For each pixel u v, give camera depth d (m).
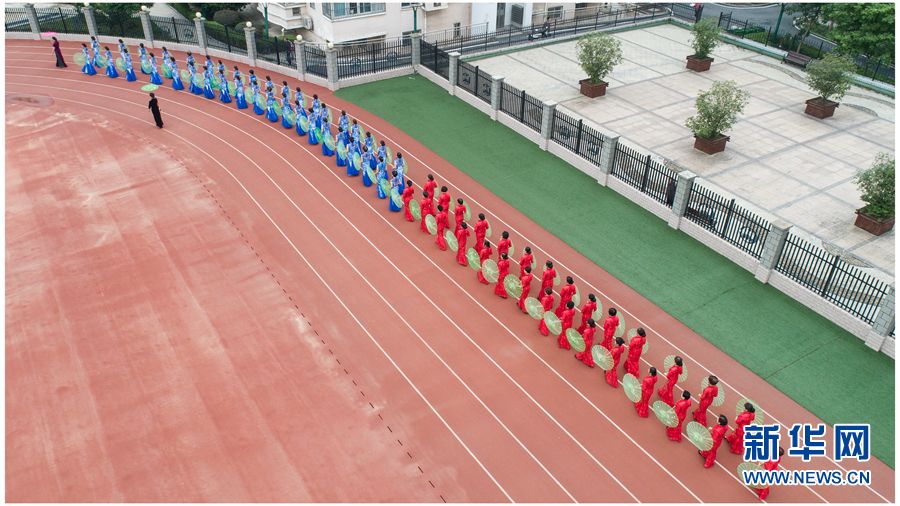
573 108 33.25
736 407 14.95
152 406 16.11
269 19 45.53
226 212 24.22
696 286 20.47
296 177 26.72
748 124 31.38
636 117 32.19
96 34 41.66
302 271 21.12
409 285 20.55
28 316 19.06
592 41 33.84
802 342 18.23
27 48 40.94
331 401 16.30
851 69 30.73
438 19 45.31
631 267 21.31
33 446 15.06
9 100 33.06
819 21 41.31
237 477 14.34
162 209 24.30
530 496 14.00
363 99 33.69
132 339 18.25
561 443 15.23
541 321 18.55
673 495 14.04
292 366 17.34
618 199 25.11
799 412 16.05
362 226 23.56
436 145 29.14
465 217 22.27
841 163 27.64
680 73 38.16
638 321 18.98
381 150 24.97
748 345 18.12
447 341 18.27
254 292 20.12
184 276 20.80
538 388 16.75
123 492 14.01
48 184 25.73
